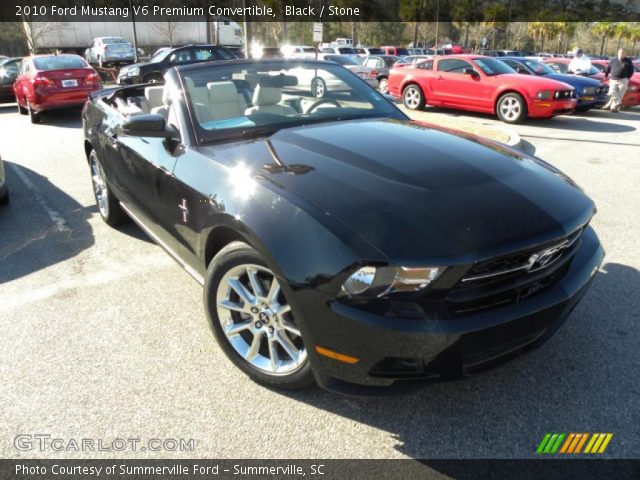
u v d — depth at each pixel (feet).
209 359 9.47
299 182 7.87
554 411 8.04
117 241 15.14
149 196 11.44
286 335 8.12
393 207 7.14
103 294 11.93
